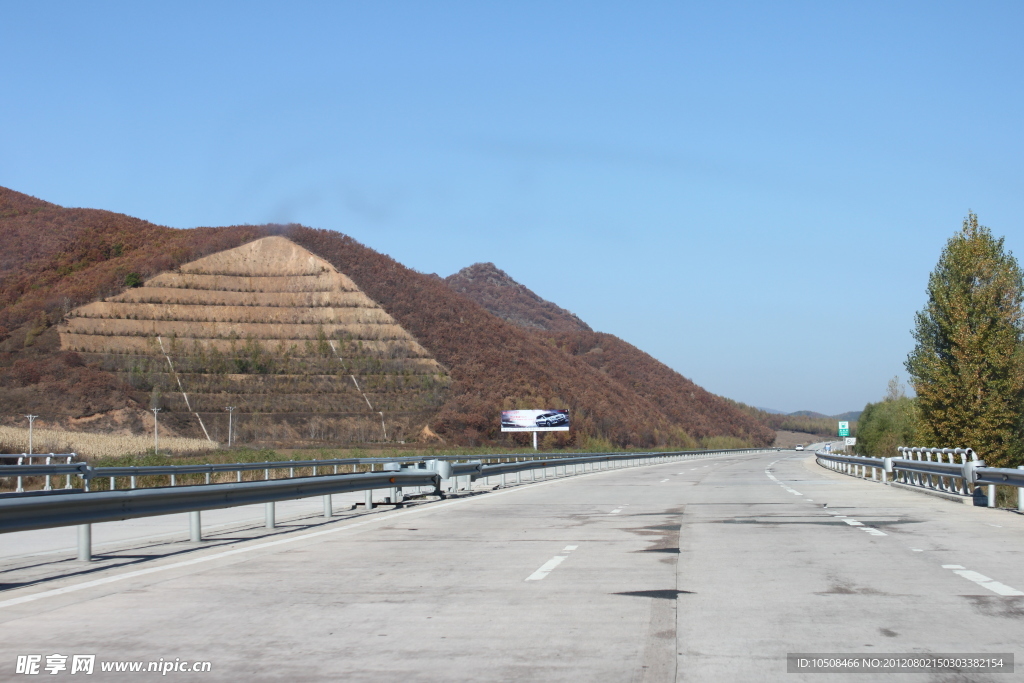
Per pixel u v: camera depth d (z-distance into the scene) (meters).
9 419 77.00
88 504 10.84
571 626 7.29
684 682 5.58
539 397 108.06
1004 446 38.84
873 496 23.31
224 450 59.91
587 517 17.62
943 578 9.43
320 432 88.50
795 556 11.33
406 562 11.20
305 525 16.42
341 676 5.83
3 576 10.32
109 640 6.94
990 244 40.25
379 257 130.50
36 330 94.44
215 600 8.63
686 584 9.30
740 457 99.50
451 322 119.44
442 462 24.08
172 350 96.62
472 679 5.71
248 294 109.56
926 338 41.34
